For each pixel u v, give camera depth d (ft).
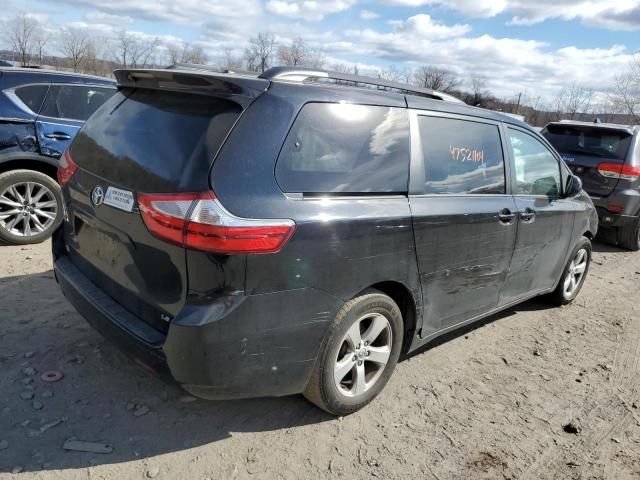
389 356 10.67
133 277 8.86
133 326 8.70
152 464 8.73
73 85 19.17
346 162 9.46
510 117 13.97
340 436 9.91
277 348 8.61
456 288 11.82
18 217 18.07
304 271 8.59
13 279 15.17
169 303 8.29
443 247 11.03
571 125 27.48
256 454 9.22
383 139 10.12
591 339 15.46
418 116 10.94
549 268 15.65
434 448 9.88
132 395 10.41
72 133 18.89
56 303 13.85
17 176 17.80
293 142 8.73
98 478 8.31
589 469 9.73
